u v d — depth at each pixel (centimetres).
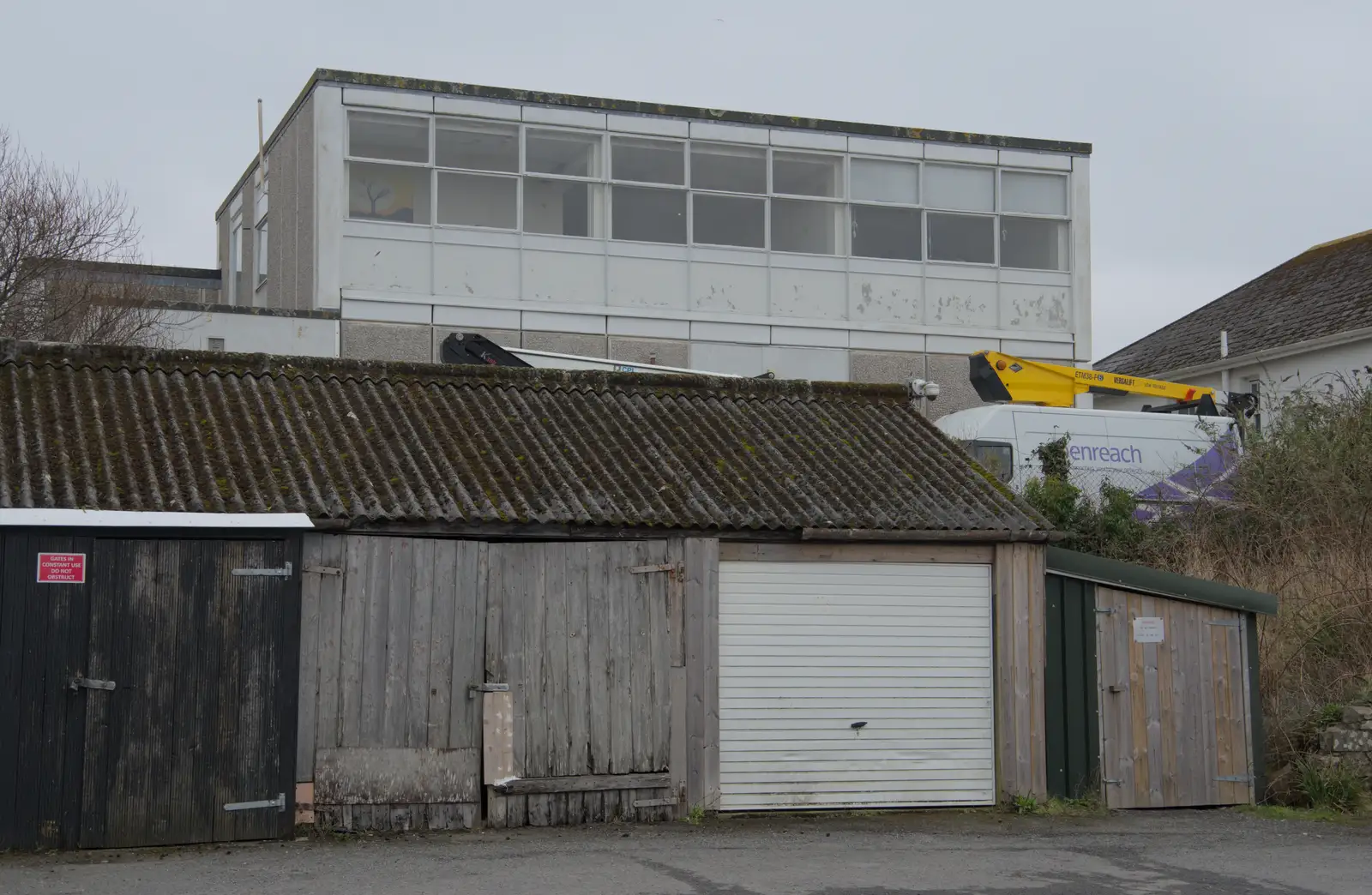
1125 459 2286
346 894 861
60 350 1285
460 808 1112
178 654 1024
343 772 1078
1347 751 1355
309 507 1089
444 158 2778
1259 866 1038
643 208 2908
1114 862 1041
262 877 910
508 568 1145
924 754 1266
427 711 1108
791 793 1224
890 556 1266
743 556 1227
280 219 2983
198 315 2606
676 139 2938
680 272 2922
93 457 1127
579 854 1016
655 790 1171
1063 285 3198
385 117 2741
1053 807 1281
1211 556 1836
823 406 1534
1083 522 1884
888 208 3080
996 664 1289
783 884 921
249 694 1043
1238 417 2461
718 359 2930
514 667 1138
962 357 3100
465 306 2762
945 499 1330
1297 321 3391
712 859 1006
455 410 1359
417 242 2744
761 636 1227
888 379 3044
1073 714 1308
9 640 980
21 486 1047
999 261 3150
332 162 2691
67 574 998
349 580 1095
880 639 1260
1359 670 1498
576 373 1467
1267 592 1634
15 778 976
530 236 2822
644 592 1181
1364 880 991
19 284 2608
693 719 1186
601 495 1222
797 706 1232
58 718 990
